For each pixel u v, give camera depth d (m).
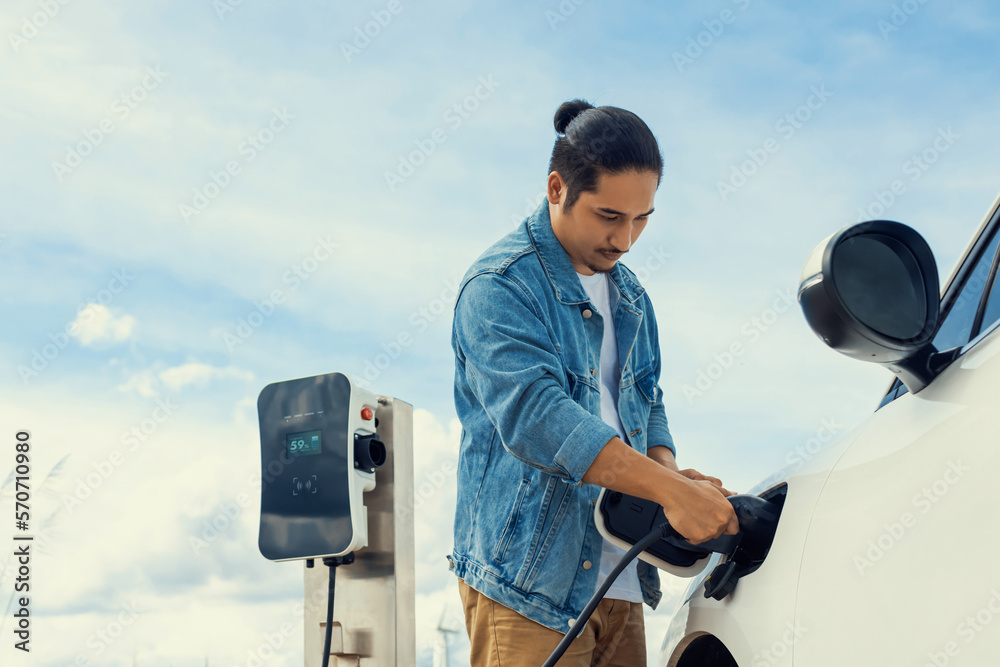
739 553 0.98
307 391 1.81
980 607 0.59
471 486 1.35
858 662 0.69
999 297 0.84
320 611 1.83
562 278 1.35
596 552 1.29
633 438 1.46
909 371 0.78
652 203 1.30
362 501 1.77
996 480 0.62
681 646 1.08
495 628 1.27
